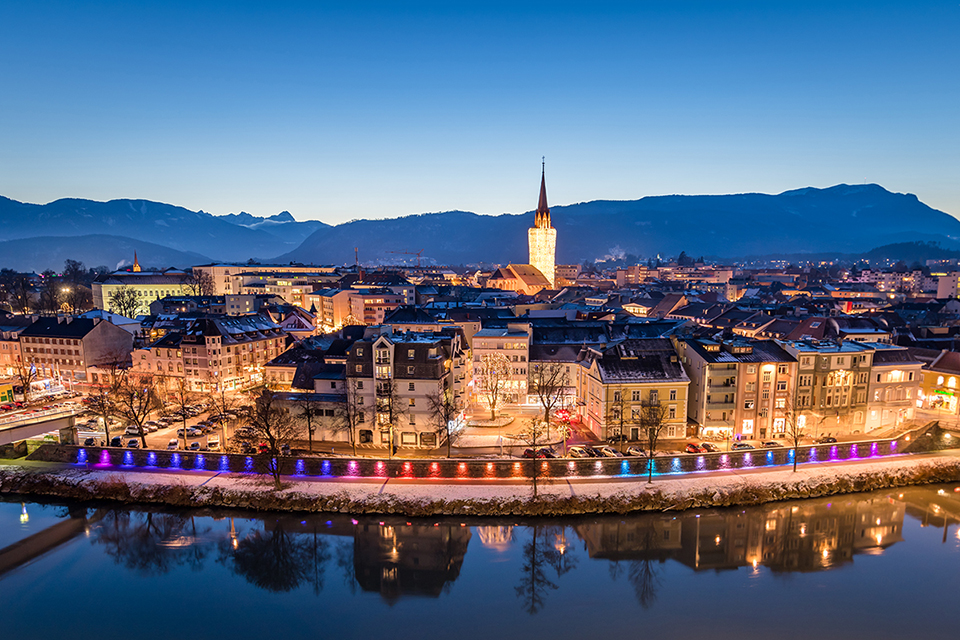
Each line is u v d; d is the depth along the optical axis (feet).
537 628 220.43
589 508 292.40
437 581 249.34
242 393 503.20
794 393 361.92
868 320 451.94
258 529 290.56
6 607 233.76
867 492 317.22
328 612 230.27
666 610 230.68
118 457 345.51
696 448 337.31
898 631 217.56
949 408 405.59
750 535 283.18
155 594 242.78
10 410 419.95
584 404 395.55
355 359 356.79
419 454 340.59
